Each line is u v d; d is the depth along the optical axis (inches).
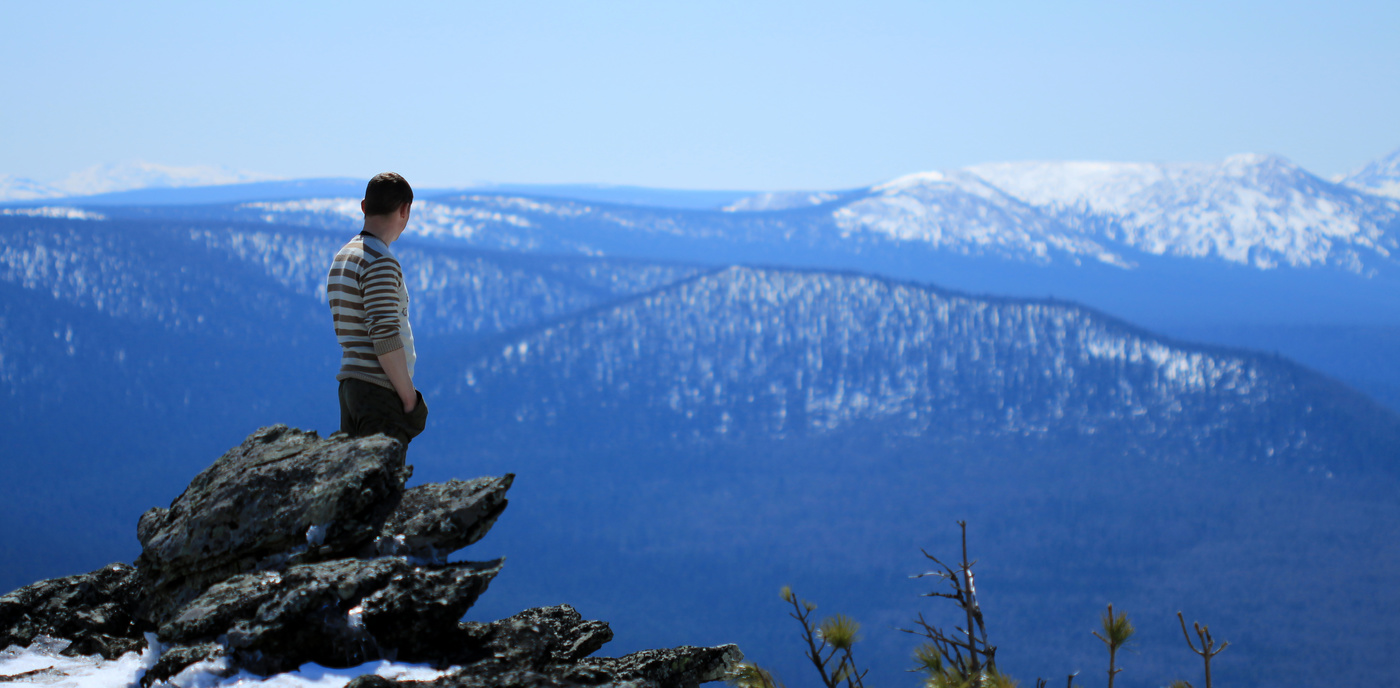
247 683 121.1
